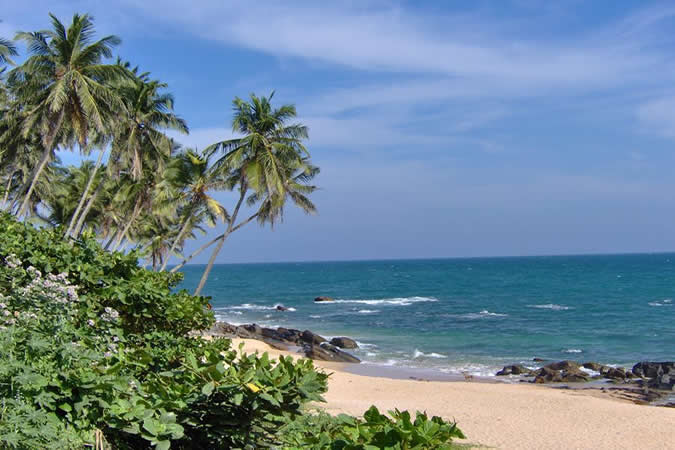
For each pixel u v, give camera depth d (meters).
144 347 6.13
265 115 27.62
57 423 3.50
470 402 18.62
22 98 23.33
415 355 32.84
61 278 5.18
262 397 3.58
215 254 29.55
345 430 3.58
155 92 28.22
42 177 33.84
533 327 44.69
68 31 22.89
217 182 30.06
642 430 14.68
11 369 3.45
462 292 85.75
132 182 32.84
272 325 48.22
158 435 3.60
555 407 17.72
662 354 33.00
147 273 7.37
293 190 30.64
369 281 124.19
